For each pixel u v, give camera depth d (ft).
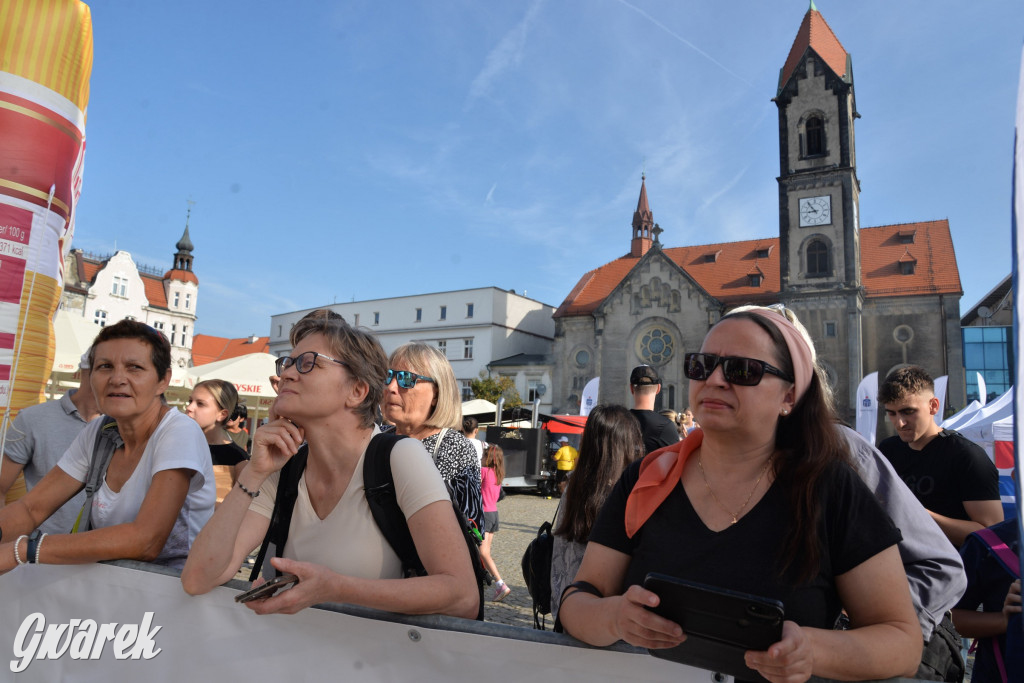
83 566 7.88
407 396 10.67
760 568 5.47
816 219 127.34
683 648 4.93
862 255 139.23
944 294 124.57
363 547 6.98
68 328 38.68
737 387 5.75
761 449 5.89
